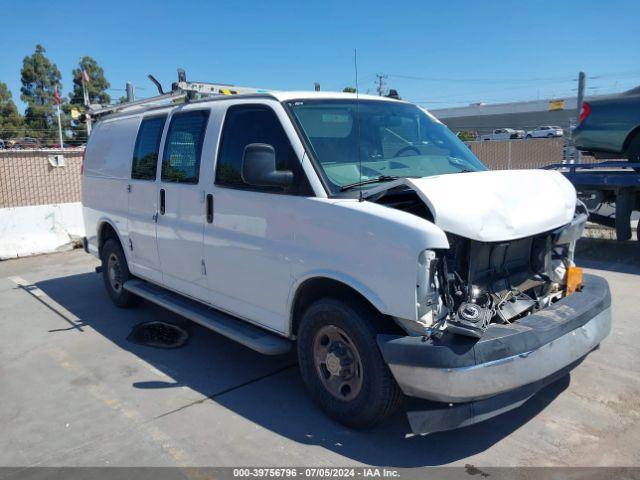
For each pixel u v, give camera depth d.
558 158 17.16
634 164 8.02
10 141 25.27
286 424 3.82
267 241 3.99
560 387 4.21
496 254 3.46
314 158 3.77
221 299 4.58
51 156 13.48
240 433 3.72
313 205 3.63
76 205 10.68
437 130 4.86
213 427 3.82
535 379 3.17
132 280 6.14
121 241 6.05
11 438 3.77
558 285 3.93
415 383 3.11
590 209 8.72
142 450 3.57
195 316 4.80
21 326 6.13
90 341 5.58
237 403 4.16
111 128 6.45
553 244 3.76
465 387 3.00
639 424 3.68
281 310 3.99
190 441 3.65
